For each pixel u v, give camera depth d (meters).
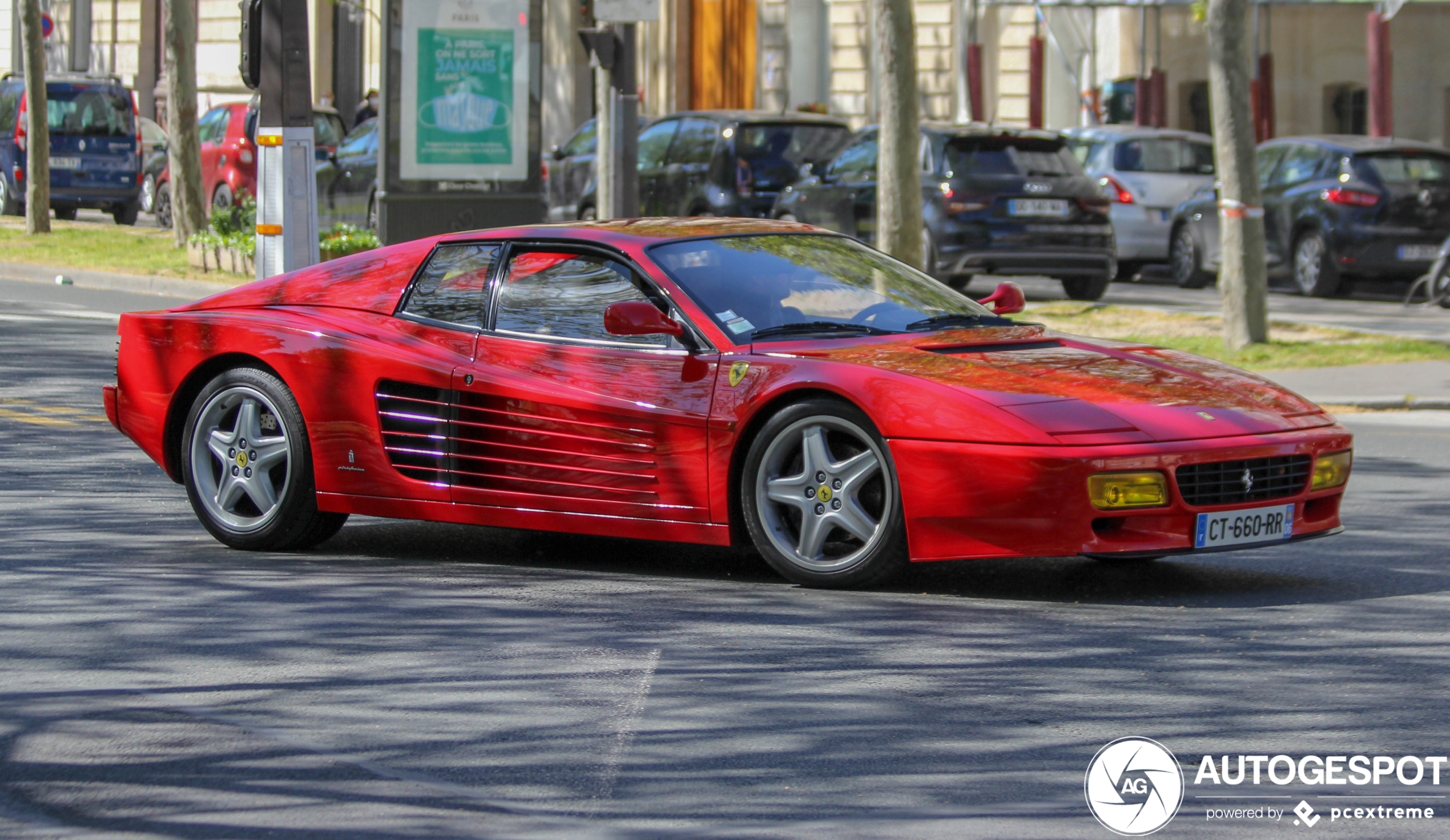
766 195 33.50
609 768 7.05
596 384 10.71
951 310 11.55
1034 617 9.68
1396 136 46.31
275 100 23.23
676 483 10.47
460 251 11.62
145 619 9.67
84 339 23.77
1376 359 23.11
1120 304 30.23
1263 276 23.95
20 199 48.50
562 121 60.06
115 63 68.62
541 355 10.95
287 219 23.38
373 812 6.55
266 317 11.80
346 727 7.62
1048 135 29.75
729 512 10.40
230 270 32.81
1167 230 34.75
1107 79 49.91
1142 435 9.64
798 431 10.25
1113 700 8.01
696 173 34.09
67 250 37.28
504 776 6.96
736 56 57.62
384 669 8.59
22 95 48.31
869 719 7.71
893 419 9.83
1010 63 51.81
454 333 11.30
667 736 7.48
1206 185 34.03
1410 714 7.79
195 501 11.88
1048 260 29.02
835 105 56.16
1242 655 8.85
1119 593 10.36
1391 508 13.65
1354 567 11.25
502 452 10.98
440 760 7.16
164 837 6.30
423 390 11.16
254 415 11.68
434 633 9.34
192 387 12.08
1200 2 33.00
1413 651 8.94
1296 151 32.56
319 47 62.66
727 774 6.96
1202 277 34.12
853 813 6.51
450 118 31.00
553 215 37.81
